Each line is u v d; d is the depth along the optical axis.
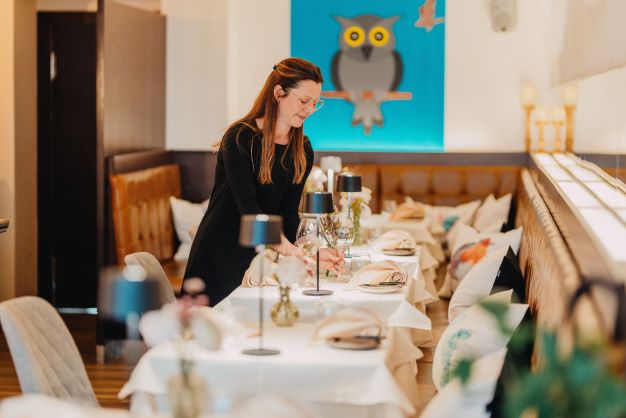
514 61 8.84
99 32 6.57
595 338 1.72
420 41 8.98
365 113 9.09
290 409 2.02
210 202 4.25
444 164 8.89
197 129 8.66
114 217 6.46
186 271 4.21
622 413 1.61
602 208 3.96
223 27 8.59
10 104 7.85
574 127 8.04
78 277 8.57
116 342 6.79
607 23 5.29
